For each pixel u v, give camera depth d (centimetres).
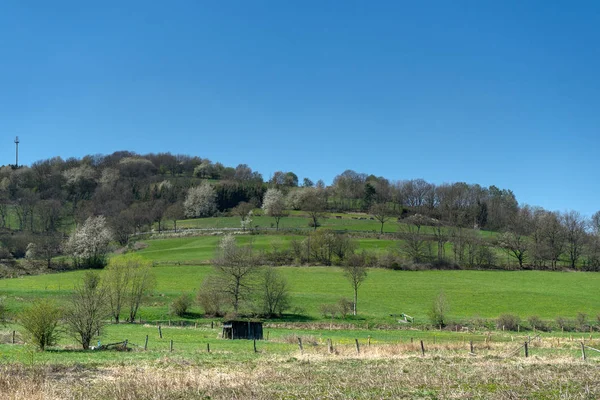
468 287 9306
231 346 4084
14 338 4166
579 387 2180
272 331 5828
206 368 2619
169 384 2112
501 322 6406
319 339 4847
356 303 7788
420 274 10469
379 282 9644
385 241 12700
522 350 3875
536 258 11481
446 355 3319
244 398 1912
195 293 8300
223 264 7400
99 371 2436
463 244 11538
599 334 6009
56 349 3619
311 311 7512
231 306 7188
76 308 3772
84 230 11156
